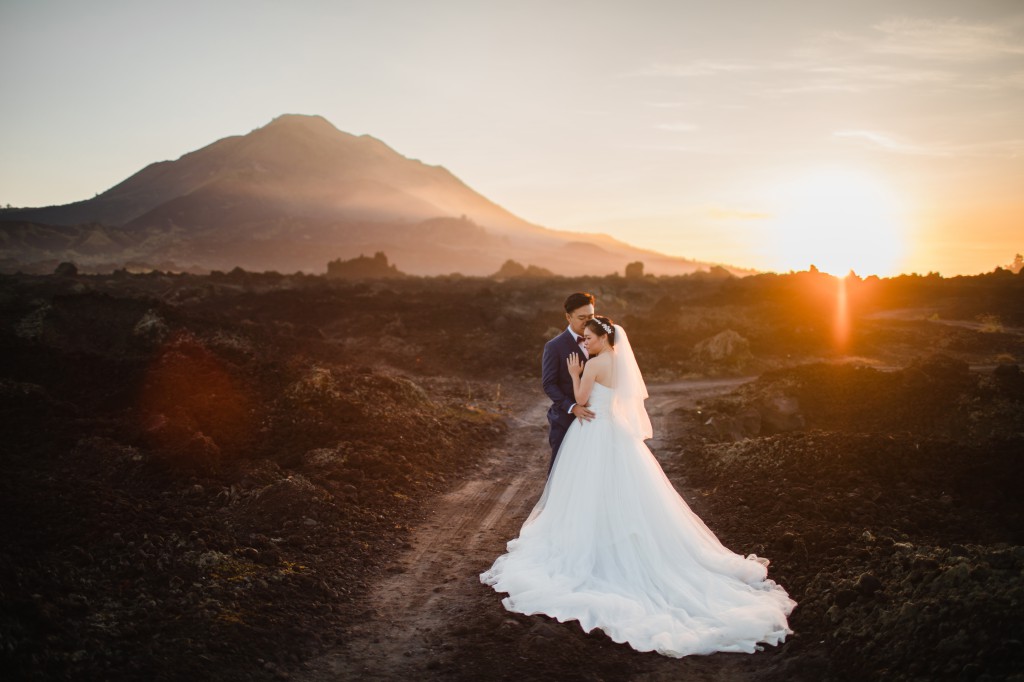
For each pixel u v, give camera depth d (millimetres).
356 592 5898
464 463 10461
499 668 4598
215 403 10297
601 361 5973
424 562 6629
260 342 16438
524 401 16609
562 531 5953
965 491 7488
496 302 35938
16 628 4238
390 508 8008
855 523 6699
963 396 12734
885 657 4195
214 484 7750
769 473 8656
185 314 16656
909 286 38156
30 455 7996
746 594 5293
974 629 4016
